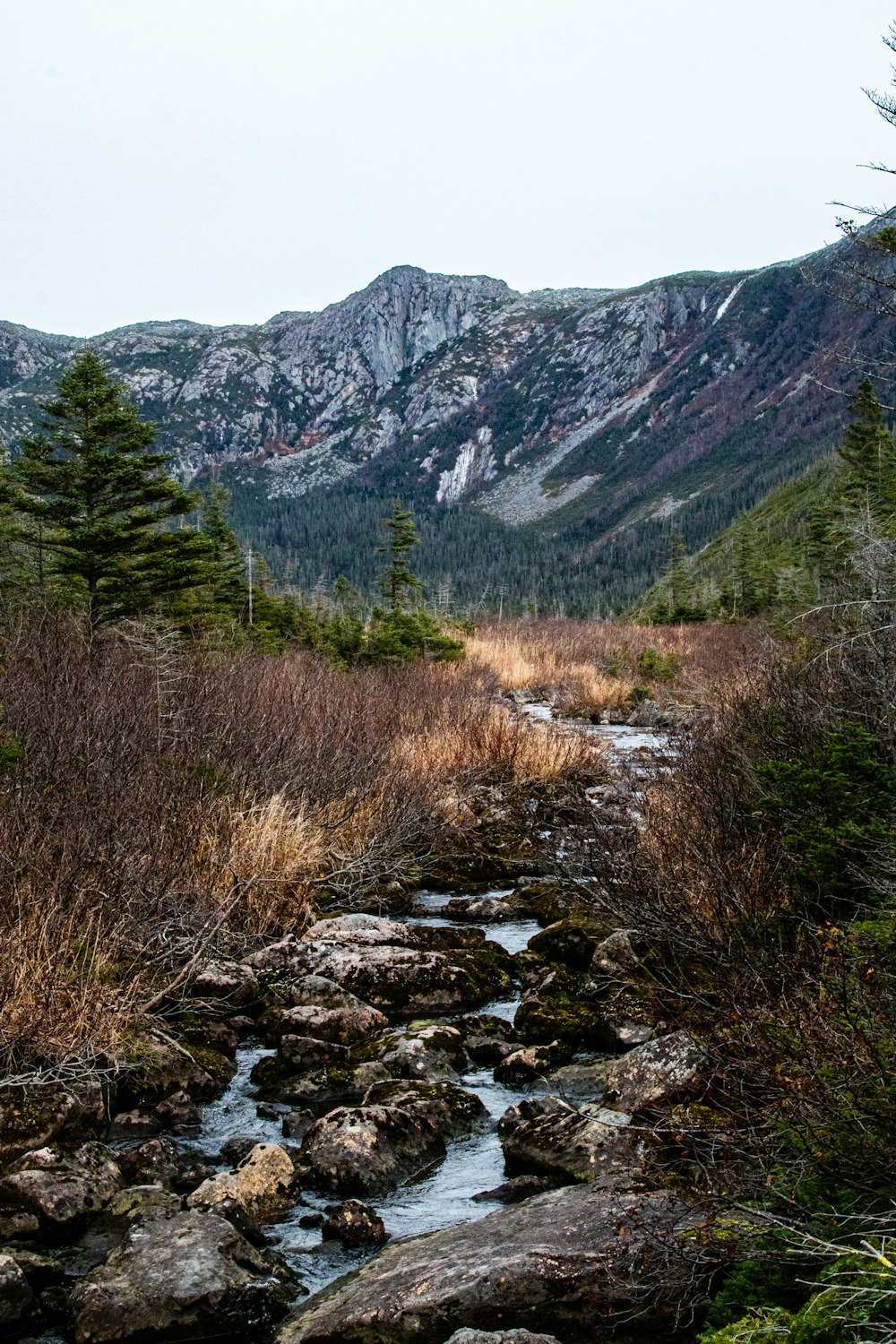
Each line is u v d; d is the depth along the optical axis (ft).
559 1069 17.94
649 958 21.24
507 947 25.76
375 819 32.86
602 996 21.38
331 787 33.14
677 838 24.09
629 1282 10.61
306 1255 12.69
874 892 16.99
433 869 32.63
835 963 13.85
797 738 24.48
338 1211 13.25
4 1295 11.27
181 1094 16.65
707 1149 12.53
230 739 32.55
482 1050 19.15
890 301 17.46
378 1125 15.07
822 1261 9.95
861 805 18.79
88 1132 15.60
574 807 36.09
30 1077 15.92
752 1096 12.20
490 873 32.65
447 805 36.24
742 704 31.17
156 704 33.45
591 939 24.22
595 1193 12.67
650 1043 16.28
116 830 22.82
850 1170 10.87
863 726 21.54
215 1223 12.45
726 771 26.20
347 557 588.91
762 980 14.83
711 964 17.76
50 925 18.66
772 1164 11.41
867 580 25.89
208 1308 11.23
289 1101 17.28
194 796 28.22
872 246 17.13
